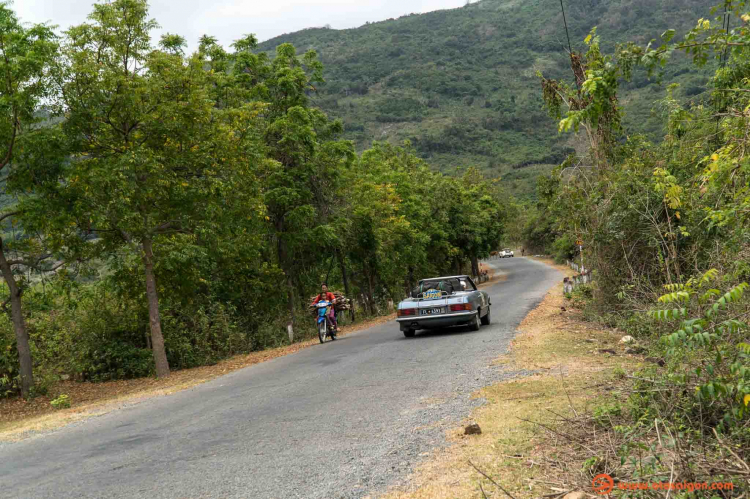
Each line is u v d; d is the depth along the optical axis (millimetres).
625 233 13000
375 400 7602
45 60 13539
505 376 8164
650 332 9562
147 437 7121
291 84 22844
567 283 24531
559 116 16000
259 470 5066
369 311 33531
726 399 4566
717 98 6141
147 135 15641
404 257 36656
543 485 3936
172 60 15492
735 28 4188
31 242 16469
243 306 24172
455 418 6105
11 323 18047
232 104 20281
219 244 18109
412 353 11984
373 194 29203
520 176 150125
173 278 18766
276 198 21594
